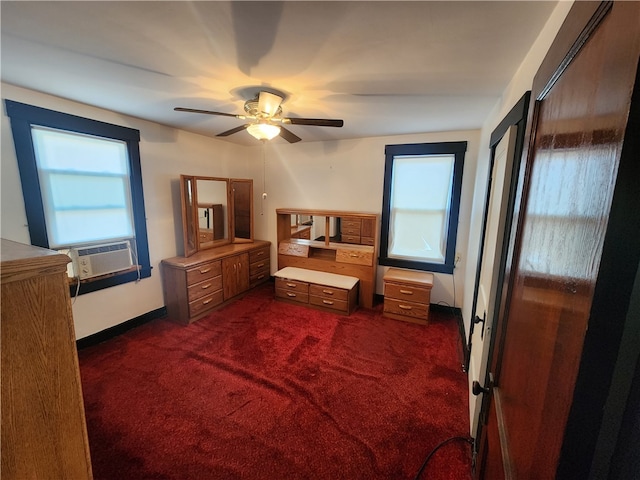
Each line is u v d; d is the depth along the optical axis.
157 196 3.13
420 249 3.57
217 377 2.24
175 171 3.31
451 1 1.02
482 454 1.17
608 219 0.38
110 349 2.61
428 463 1.57
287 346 2.71
